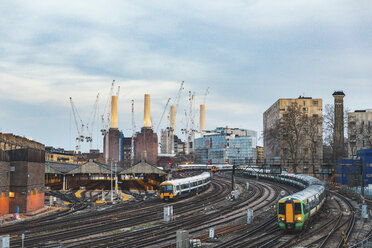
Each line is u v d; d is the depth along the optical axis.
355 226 45.25
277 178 108.25
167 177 108.31
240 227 45.78
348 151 131.38
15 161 63.03
